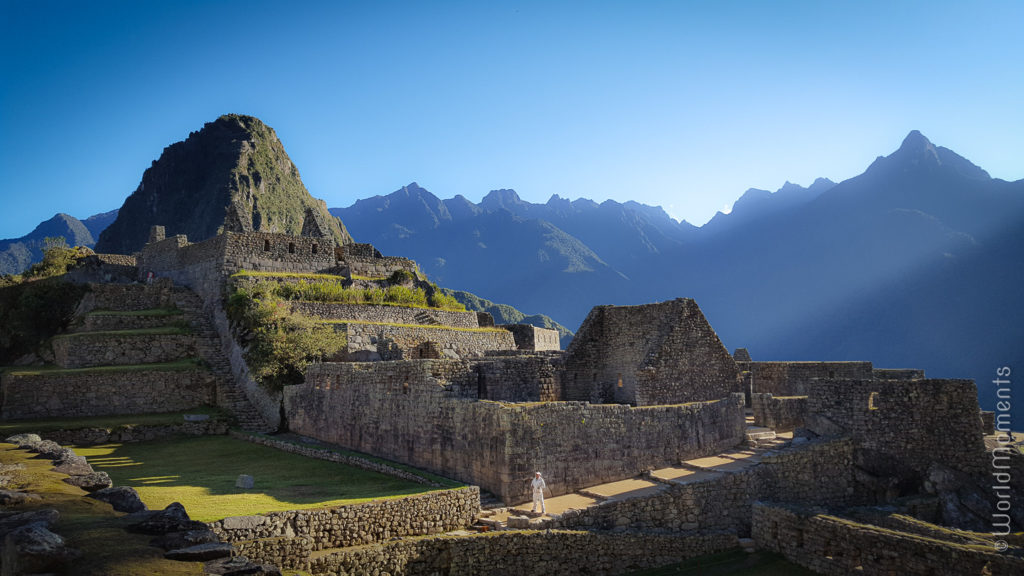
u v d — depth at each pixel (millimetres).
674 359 33562
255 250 52031
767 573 21312
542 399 33188
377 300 51062
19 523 11219
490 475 22734
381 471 26797
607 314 37469
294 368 38469
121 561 9773
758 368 43094
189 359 44219
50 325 48812
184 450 33031
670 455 26922
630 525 22219
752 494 25406
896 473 27172
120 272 60250
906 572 19297
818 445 27375
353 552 17875
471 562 19297
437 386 26078
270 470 27453
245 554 16516
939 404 27016
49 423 35562
